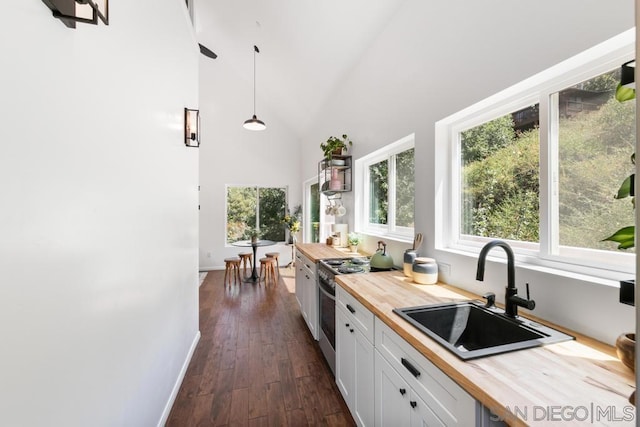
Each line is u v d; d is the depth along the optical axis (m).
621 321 0.95
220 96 6.26
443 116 1.79
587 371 0.83
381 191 2.96
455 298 1.52
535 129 1.38
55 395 0.80
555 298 1.15
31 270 0.71
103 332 1.07
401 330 1.14
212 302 4.12
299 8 2.86
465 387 0.79
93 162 1.01
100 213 1.05
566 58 1.10
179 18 2.26
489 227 1.65
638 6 0.47
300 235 6.73
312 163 5.54
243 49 4.56
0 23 0.62
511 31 1.33
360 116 3.09
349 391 1.79
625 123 1.03
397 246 2.39
